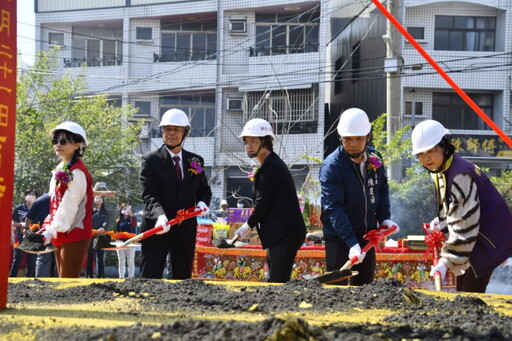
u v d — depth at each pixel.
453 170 4.60
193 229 6.16
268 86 28.11
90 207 5.79
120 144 24.34
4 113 2.85
